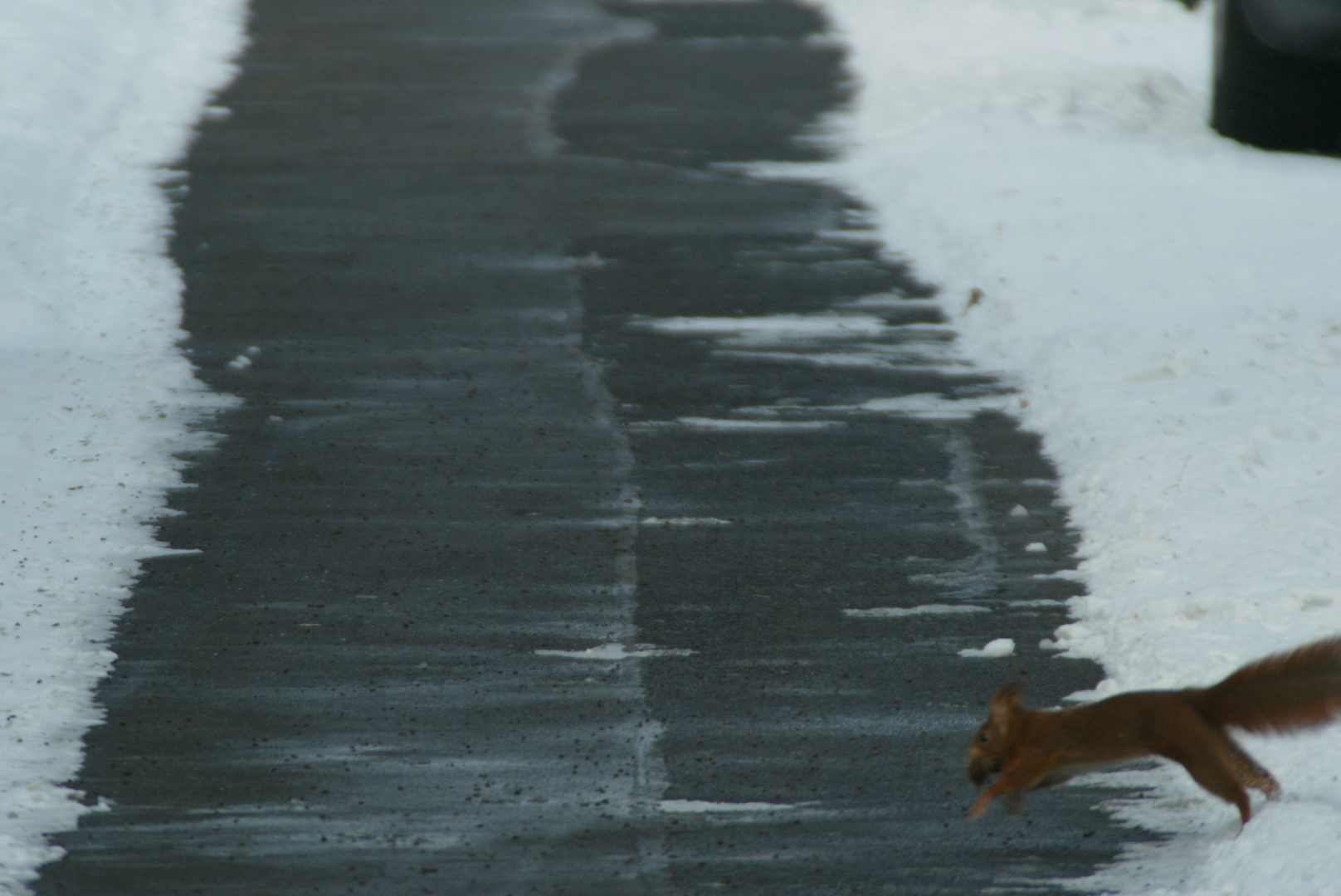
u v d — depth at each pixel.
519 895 21.33
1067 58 78.25
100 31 79.12
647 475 37.78
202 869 22.05
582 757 25.64
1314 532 31.00
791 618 30.84
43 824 23.17
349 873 21.97
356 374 43.75
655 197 60.53
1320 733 22.89
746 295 50.66
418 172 62.94
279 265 52.44
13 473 36.19
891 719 26.88
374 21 87.75
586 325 47.88
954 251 53.62
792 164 64.69
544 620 30.75
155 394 41.72
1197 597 29.06
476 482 37.19
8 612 29.94
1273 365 40.88
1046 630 30.16
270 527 34.59
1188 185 59.16
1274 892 19.39
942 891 21.25
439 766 25.30
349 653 29.30
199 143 65.94
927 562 33.28
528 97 73.81
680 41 84.50
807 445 39.50
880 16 88.88
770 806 23.98
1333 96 63.19
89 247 53.56
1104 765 21.12
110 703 27.20
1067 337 44.53
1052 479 37.31
